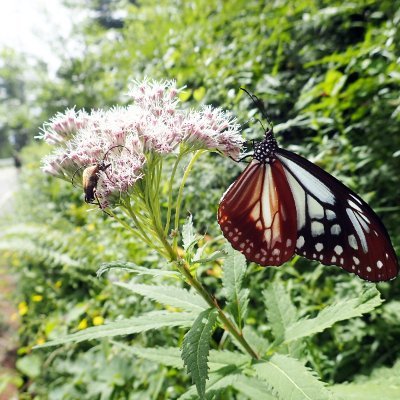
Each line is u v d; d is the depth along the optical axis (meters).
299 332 0.14
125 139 0.14
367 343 0.19
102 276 0.28
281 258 0.14
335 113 0.22
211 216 0.22
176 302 0.14
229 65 0.28
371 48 0.21
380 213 0.21
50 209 0.45
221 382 0.13
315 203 0.13
